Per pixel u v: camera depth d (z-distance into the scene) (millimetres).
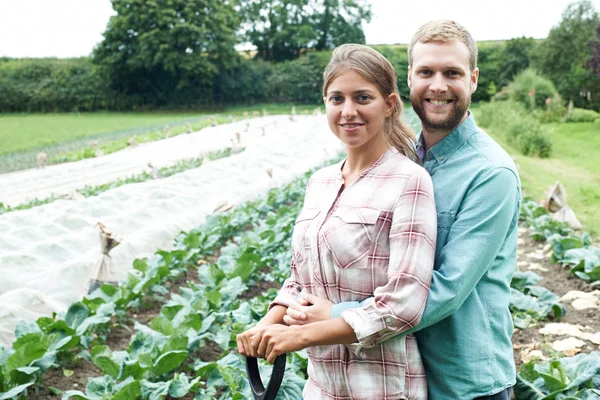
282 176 14922
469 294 2291
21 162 23766
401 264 2066
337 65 2238
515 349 4926
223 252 7902
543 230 8672
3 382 4457
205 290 6262
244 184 13836
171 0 56531
